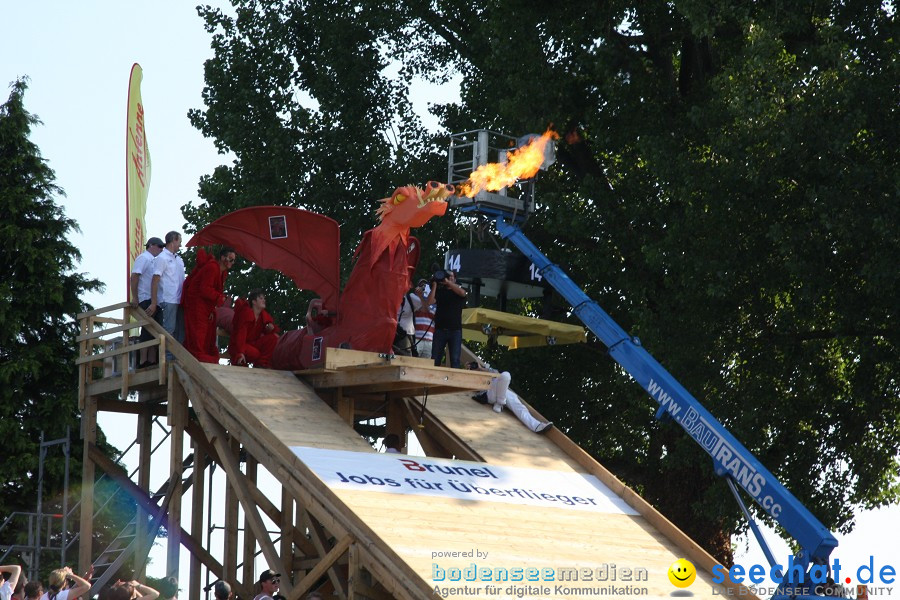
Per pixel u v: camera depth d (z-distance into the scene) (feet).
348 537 41.70
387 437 51.42
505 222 60.70
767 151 62.08
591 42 75.82
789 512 42.96
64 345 107.45
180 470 51.06
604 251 77.25
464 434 53.88
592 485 52.39
